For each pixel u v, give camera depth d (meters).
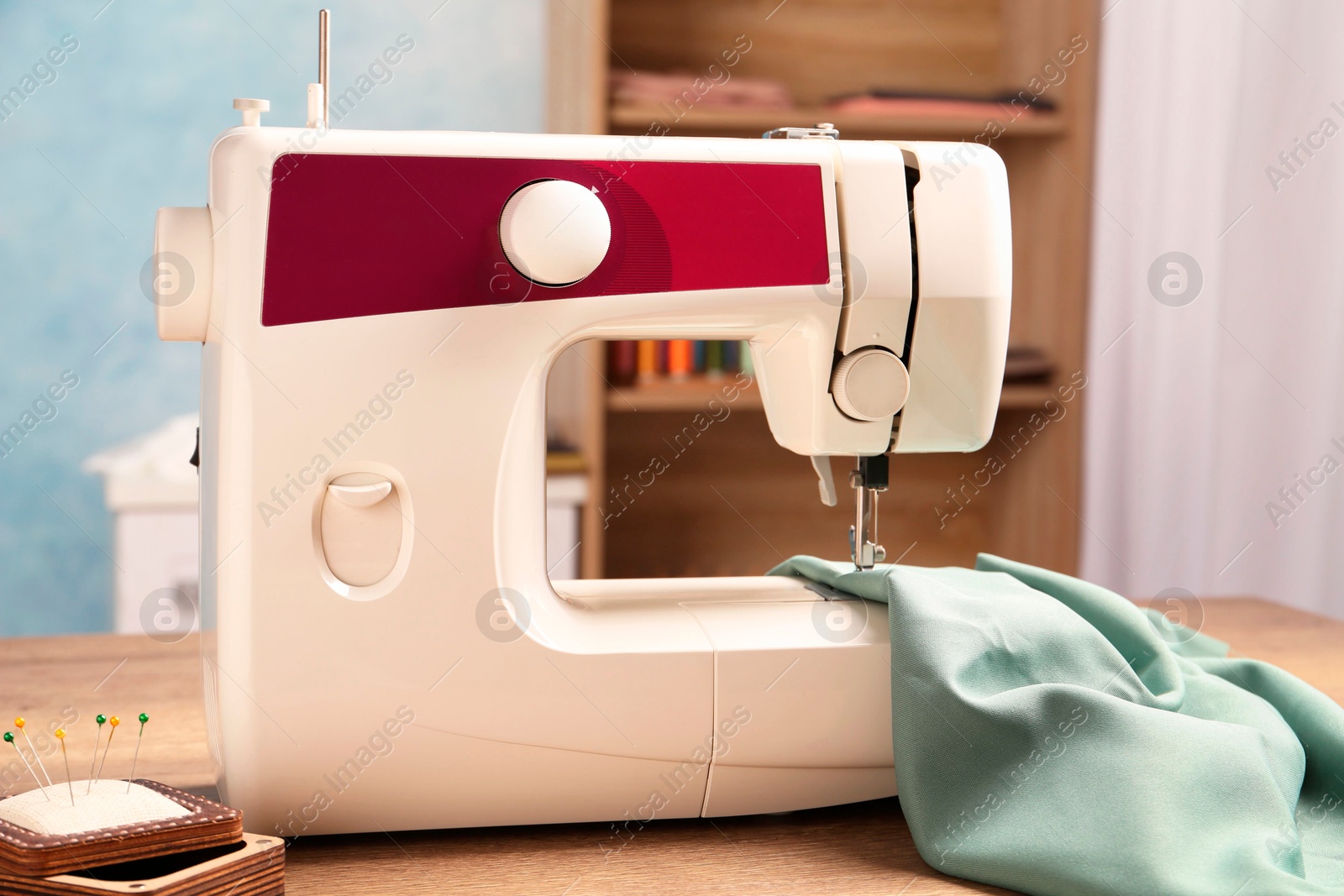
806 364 0.94
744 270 0.89
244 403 0.80
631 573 2.77
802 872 0.78
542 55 2.78
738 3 2.65
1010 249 0.96
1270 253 2.55
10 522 2.71
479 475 0.83
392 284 0.82
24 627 2.74
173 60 2.66
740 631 0.88
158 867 0.66
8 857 0.62
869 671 0.87
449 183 0.83
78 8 2.61
